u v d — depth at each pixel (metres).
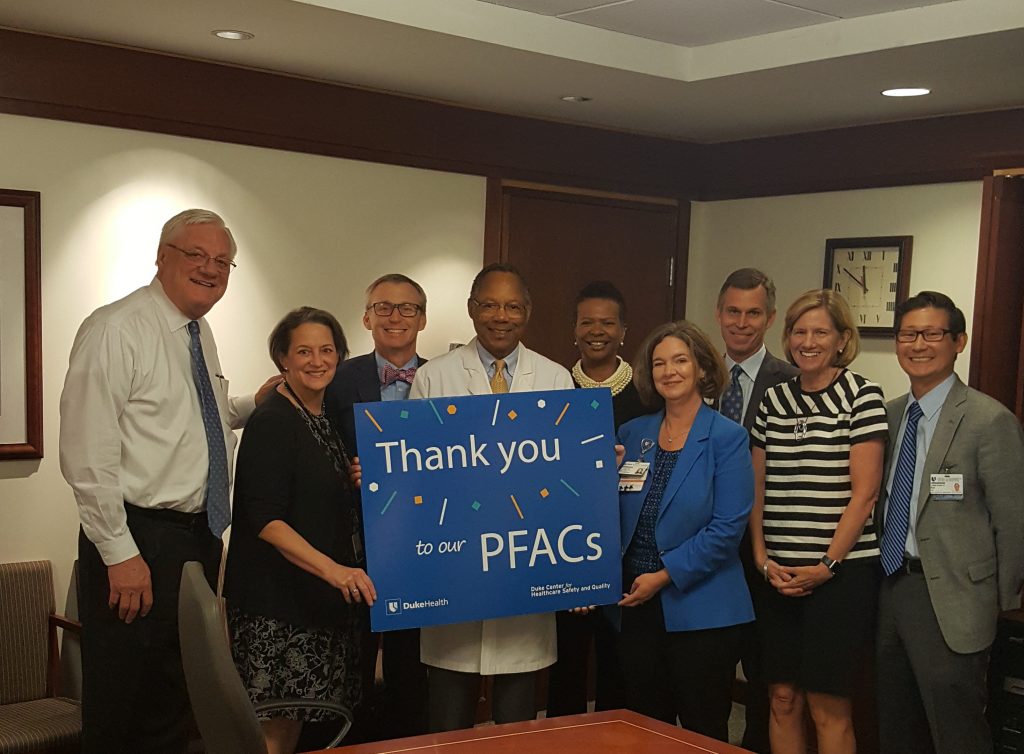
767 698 3.90
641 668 3.19
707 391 3.20
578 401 3.07
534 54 3.67
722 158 5.34
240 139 4.03
